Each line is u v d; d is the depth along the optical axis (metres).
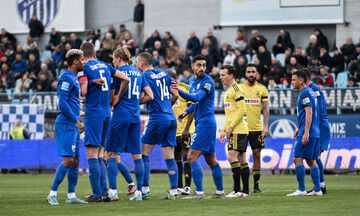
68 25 92.12
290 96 63.47
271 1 81.00
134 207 26.84
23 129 66.62
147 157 32.12
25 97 70.62
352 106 62.19
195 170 31.33
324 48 71.38
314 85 36.28
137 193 30.80
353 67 69.38
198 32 85.56
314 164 34.28
